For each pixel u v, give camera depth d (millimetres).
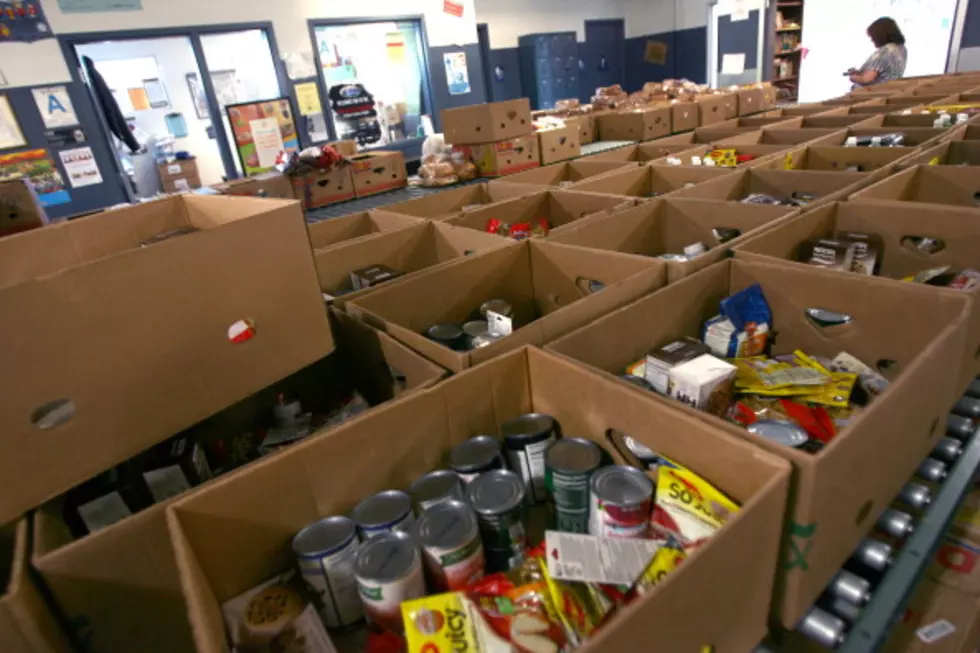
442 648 594
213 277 847
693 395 954
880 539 841
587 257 1337
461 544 686
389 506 766
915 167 1692
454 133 2932
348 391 1284
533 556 712
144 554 671
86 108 4051
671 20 8852
